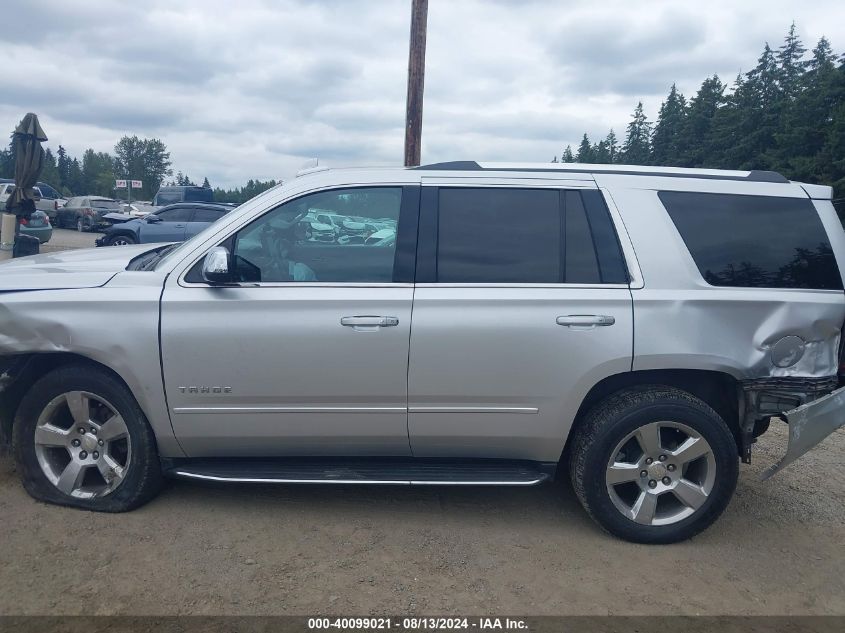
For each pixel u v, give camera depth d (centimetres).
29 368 375
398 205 370
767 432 584
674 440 371
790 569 352
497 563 344
